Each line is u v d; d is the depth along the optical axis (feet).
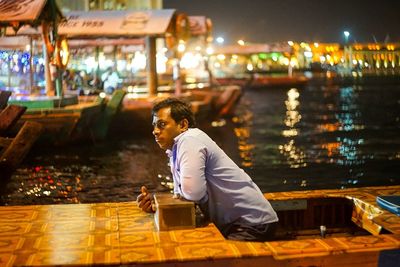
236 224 14.26
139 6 126.62
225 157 14.20
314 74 227.20
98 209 15.97
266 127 76.18
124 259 11.84
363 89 164.04
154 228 13.96
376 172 44.01
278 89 157.89
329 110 101.14
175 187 14.74
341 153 53.47
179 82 73.92
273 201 17.61
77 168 45.68
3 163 29.86
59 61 56.95
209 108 71.92
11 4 50.90
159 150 54.85
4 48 70.90
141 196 15.33
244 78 133.28
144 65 94.53
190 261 11.91
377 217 15.12
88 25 65.26
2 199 34.83
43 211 15.74
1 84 70.90
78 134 54.49
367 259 12.63
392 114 91.81
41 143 51.88
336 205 18.21
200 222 14.39
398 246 12.77
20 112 31.32
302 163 48.26
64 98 54.39
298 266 12.36
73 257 11.98
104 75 90.53
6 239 13.17
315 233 17.58
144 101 62.90
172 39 70.38
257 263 12.24
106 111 58.75
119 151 54.03
